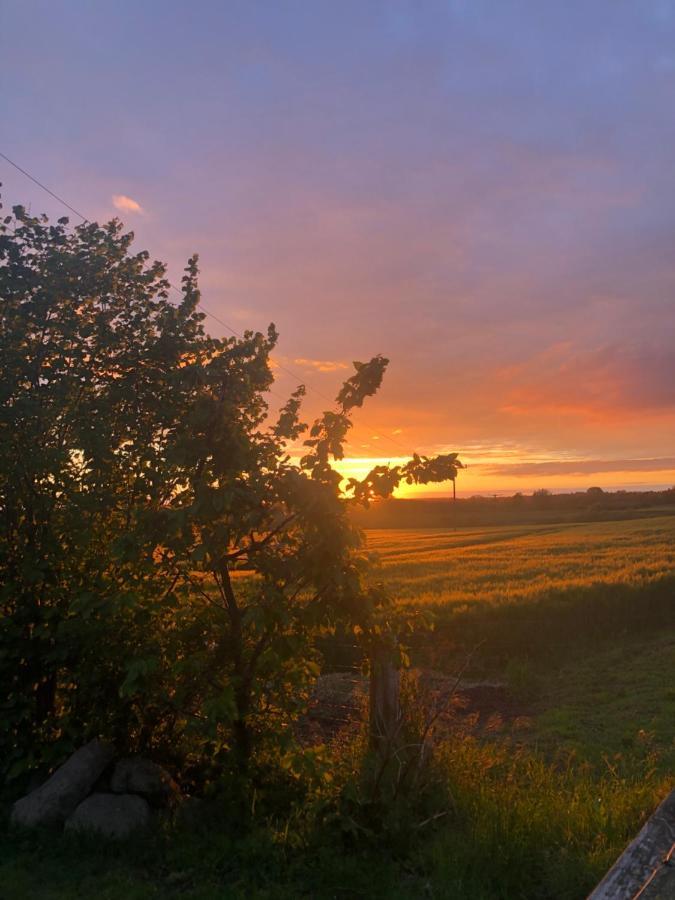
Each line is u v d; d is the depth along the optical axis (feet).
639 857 11.30
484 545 166.40
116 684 20.90
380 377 19.84
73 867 16.62
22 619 21.61
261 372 20.71
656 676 44.88
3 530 22.07
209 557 19.21
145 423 22.88
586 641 57.62
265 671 19.98
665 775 23.98
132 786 19.51
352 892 15.02
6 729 20.85
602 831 16.07
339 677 37.17
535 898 14.46
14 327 22.49
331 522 18.69
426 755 19.15
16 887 15.55
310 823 17.60
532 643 53.62
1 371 21.80
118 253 24.61
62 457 21.45
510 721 36.68
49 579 21.76
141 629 21.16
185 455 19.04
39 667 22.08
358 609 19.24
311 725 29.14
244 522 18.66
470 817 17.51
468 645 52.49
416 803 18.02
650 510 366.22
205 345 23.26
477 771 20.18
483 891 14.43
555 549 136.77
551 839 16.12
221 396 19.80
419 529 323.37
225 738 20.72
